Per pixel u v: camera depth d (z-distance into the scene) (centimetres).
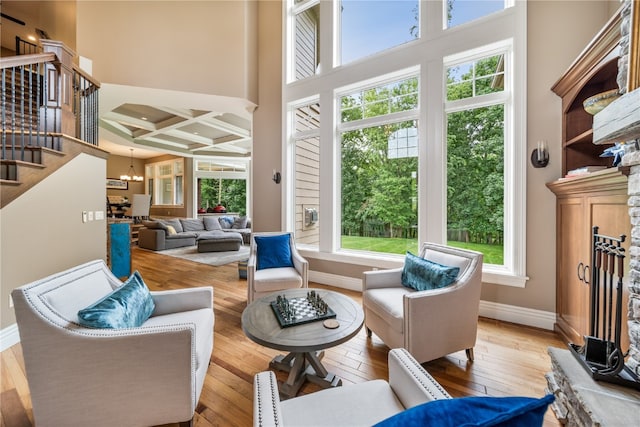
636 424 107
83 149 305
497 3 276
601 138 137
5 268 219
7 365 194
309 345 142
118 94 413
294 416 93
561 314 234
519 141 256
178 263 541
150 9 394
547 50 244
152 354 126
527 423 48
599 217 181
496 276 268
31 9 551
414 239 327
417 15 322
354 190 374
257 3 450
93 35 372
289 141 426
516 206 260
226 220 933
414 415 53
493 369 191
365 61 347
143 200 838
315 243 422
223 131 754
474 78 291
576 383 129
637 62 126
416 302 179
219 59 418
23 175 233
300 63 430
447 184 304
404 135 334
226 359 205
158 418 129
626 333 159
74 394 120
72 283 150
